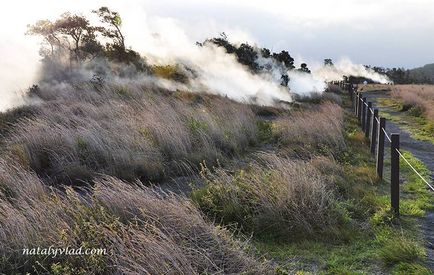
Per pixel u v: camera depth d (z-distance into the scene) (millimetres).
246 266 4422
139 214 5191
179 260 4188
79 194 6949
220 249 4535
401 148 11867
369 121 12016
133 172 7777
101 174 7453
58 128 9367
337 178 7363
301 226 5586
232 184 6309
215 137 9781
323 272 4734
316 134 10609
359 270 4781
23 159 8039
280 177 6348
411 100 21031
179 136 9133
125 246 4371
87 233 4586
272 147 10438
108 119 10617
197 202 5938
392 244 5160
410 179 8547
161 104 11828
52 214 4973
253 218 5707
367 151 10578
